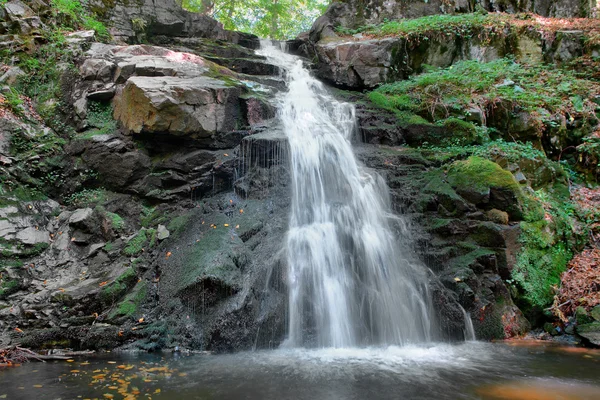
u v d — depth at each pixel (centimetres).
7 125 793
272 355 550
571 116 1024
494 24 1298
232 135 873
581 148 978
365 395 415
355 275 668
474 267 691
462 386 443
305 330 602
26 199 766
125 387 427
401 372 488
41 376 460
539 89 1077
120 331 575
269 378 459
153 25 1284
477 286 673
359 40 1332
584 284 717
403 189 831
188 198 816
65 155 838
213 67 1041
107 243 732
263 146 828
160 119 790
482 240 727
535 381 461
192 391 418
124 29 1223
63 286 654
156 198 808
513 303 697
